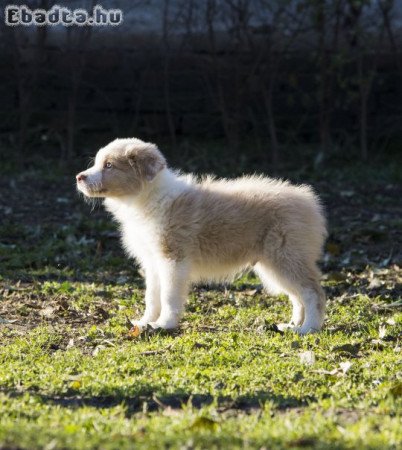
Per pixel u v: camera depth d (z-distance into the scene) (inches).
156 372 338.6
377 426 276.4
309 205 416.5
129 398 310.7
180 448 249.0
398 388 311.9
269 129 842.2
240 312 440.1
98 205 695.1
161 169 408.8
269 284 427.8
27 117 829.2
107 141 863.7
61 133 856.9
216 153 840.9
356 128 869.2
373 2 840.9
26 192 735.7
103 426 271.7
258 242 414.0
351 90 865.5
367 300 464.8
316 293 409.4
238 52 830.5
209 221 410.6
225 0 815.7
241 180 438.6
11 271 524.7
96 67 860.6
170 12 858.8
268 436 261.0
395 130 868.0
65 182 770.2
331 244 581.0
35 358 359.6
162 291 411.8
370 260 564.1
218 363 353.4
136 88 865.5
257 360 354.3
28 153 844.0
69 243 588.1
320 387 324.2
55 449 245.4
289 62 856.9
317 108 867.4
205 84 866.8
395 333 402.9
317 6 797.2
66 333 403.5
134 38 858.8
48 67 847.1
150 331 399.9
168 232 408.8
